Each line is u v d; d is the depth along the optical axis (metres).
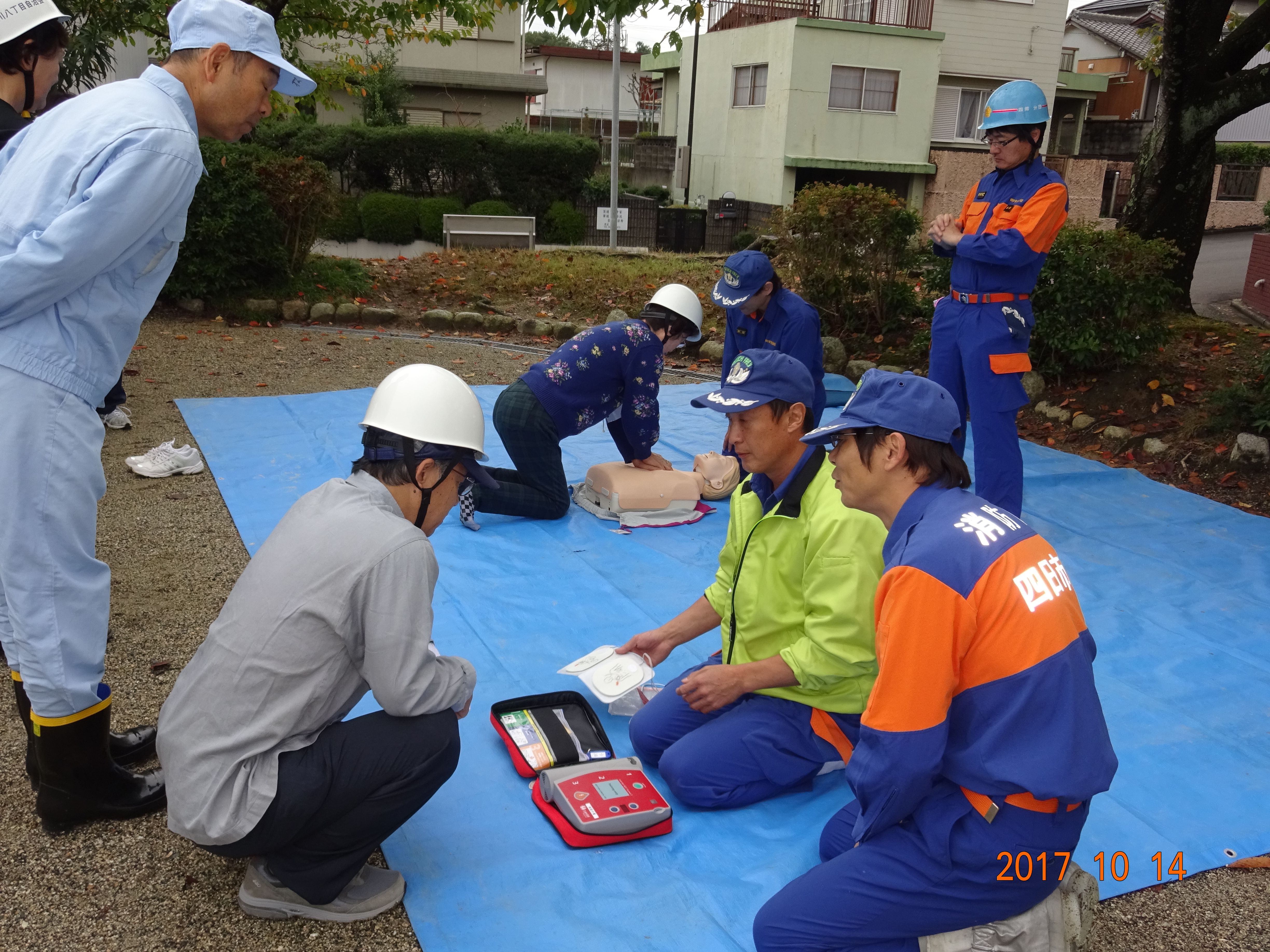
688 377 8.21
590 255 14.57
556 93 39.91
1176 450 6.13
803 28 18.73
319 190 9.52
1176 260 8.45
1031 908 2.01
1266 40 8.23
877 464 2.03
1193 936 2.37
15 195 2.25
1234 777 2.96
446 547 4.46
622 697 3.03
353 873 2.26
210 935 2.24
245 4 2.48
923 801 1.98
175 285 9.09
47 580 2.31
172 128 2.27
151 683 3.27
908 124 20.05
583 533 4.71
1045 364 7.23
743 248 15.37
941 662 1.85
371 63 14.67
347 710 2.23
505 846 2.54
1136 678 3.54
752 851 2.55
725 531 4.82
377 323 9.59
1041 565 1.90
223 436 5.86
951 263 7.77
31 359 2.24
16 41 2.61
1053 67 21.97
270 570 2.11
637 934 2.26
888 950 2.04
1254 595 4.25
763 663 2.61
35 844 2.52
